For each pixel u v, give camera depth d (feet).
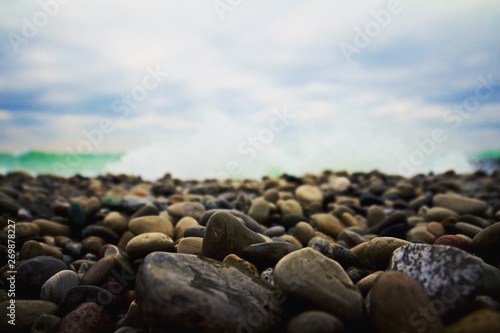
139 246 8.41
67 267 8.34
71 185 25.58
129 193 19.22
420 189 20.88
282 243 7.54
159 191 21.20
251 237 8.07
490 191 21.63
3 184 20.39
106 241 11.90
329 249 8.14
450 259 5.91
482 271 5.67
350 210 14.49
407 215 14.55
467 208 13.87
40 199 17.19
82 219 13.04
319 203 15.93
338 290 5.68
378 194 20.76
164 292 5.27
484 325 4.97
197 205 12.99
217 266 6.50
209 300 5.36
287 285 5.82
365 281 6.64
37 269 7.74
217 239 7.73
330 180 25.40
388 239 7.81
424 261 6.14
